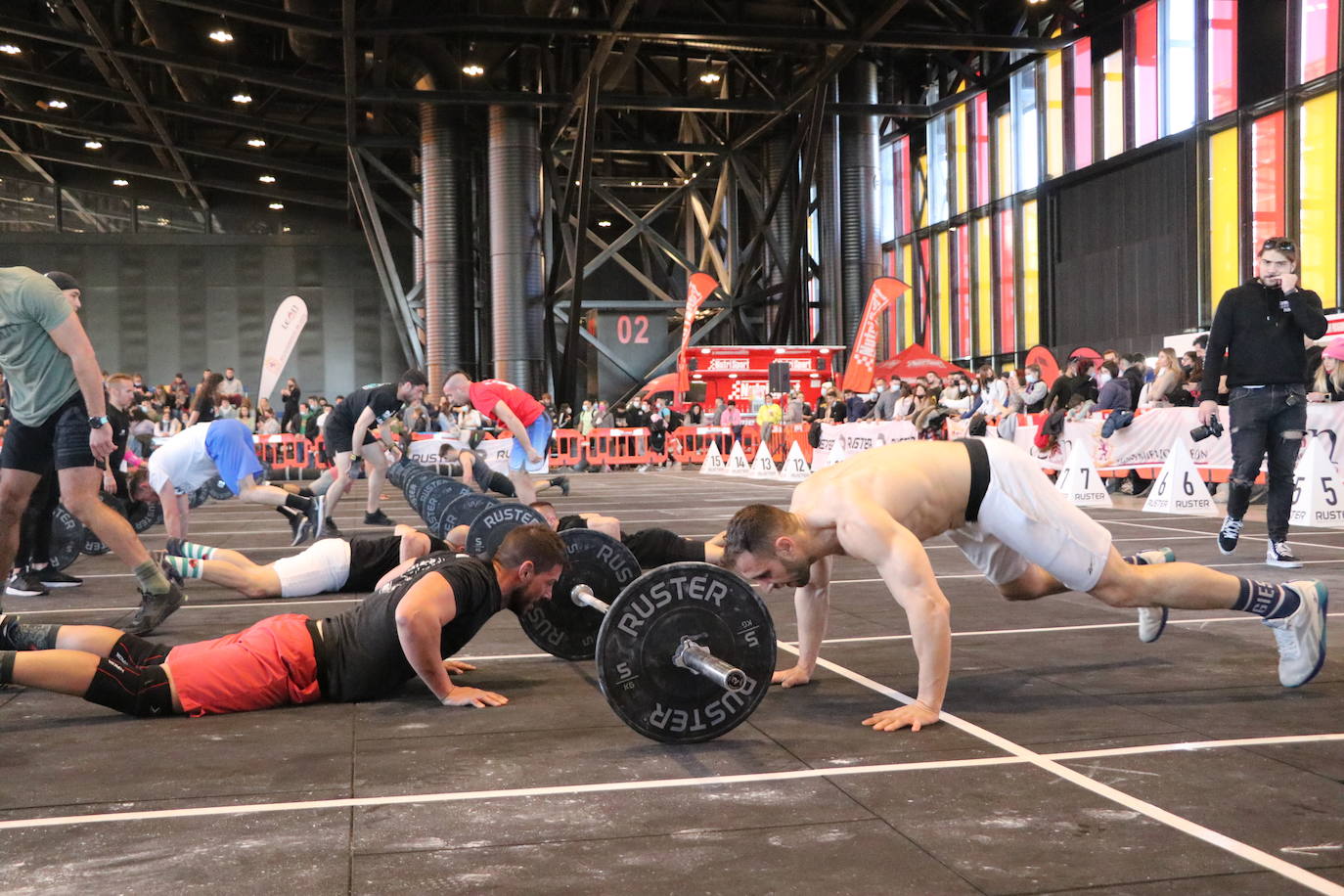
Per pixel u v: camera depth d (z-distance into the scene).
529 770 3.30
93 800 3.06
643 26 22.91
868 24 23.86
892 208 37.44
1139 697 4.07
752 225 35.44
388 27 22.59
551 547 4.34
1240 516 7.38
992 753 3.39
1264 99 23.23
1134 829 2.71
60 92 32.88
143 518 9.88
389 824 2.83
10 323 5.20
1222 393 13.44
